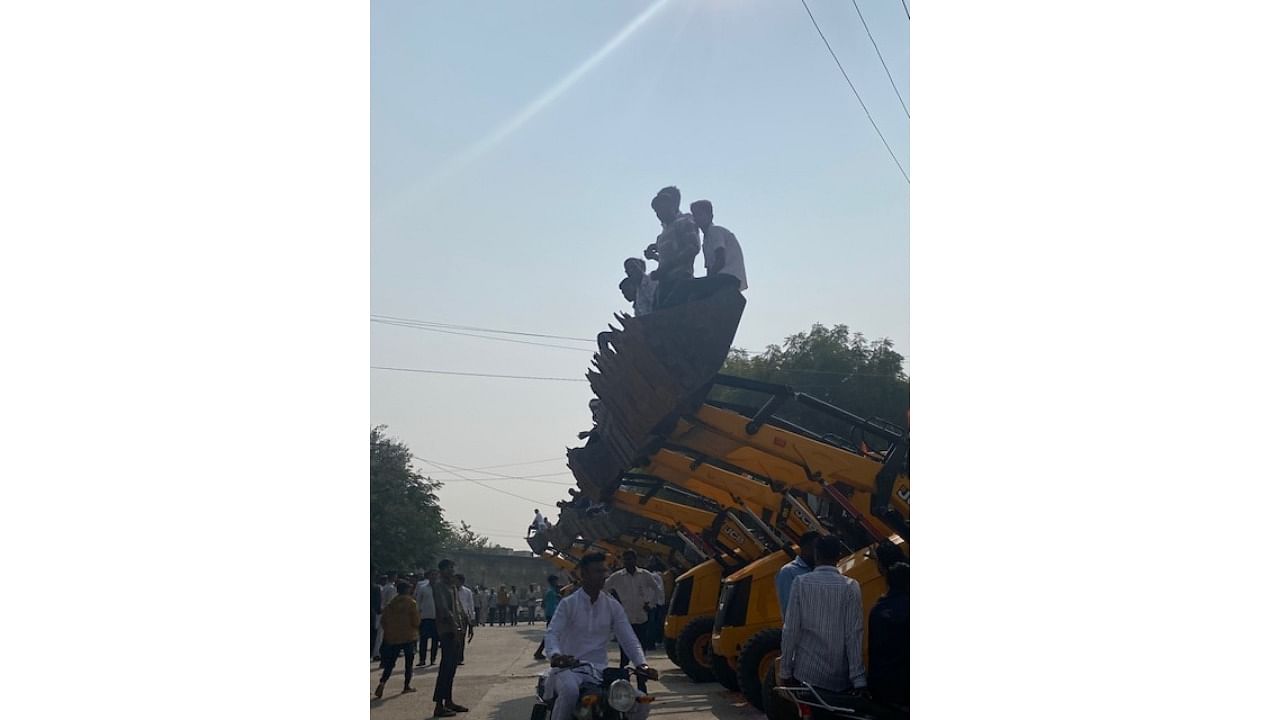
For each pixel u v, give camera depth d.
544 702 6.67
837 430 10.53
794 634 7.52
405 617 12.57
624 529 16.34
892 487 9.86
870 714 7.44
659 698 11.89
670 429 10.20
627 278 10.12
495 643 19.19
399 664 16.02
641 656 6.77
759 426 9.98
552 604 15.94
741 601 11.14
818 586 7.50
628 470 11.32
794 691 7.43
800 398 9.92
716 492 11.33
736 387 9.98
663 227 10.01
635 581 12.57
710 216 10.01
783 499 10.81
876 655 7.83
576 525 15.50
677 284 10.00
